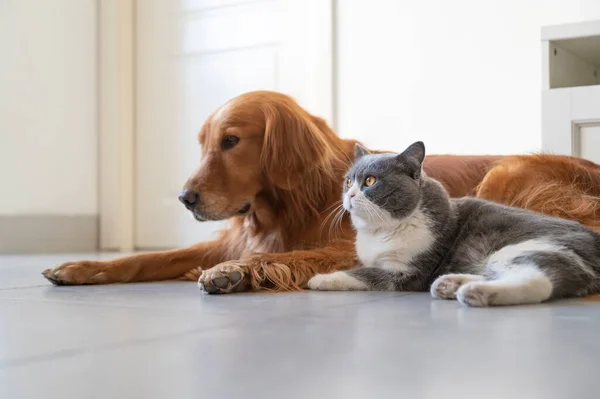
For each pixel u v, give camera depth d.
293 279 1.87
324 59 4.35
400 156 1.81
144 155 5.06
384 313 1.36
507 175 2.20
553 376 0.83
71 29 4.85
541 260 1.51
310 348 1.01
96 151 5.04
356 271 1.83
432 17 4.04
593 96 2.60
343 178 2.18
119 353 0.99
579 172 2.21
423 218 1.77
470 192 2.27
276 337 1.10
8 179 4.43
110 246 4.99
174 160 4.95
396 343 1.04
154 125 5.02
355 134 4.30
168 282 2.17
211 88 4.79
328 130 2.28
